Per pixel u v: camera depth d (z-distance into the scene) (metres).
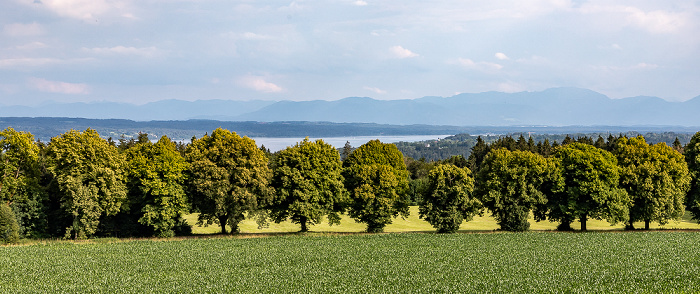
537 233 66.69
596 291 34.78
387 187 70.38
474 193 72.81
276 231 76.31
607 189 66.75
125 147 119.56
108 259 49.47
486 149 139.88
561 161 70.88
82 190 60.38
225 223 69.62
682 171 68.94
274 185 69.75
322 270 44.16
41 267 45.81
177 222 68.12
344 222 87.44
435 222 68.88
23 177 63.78
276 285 38.91
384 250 54.31
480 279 39.56
